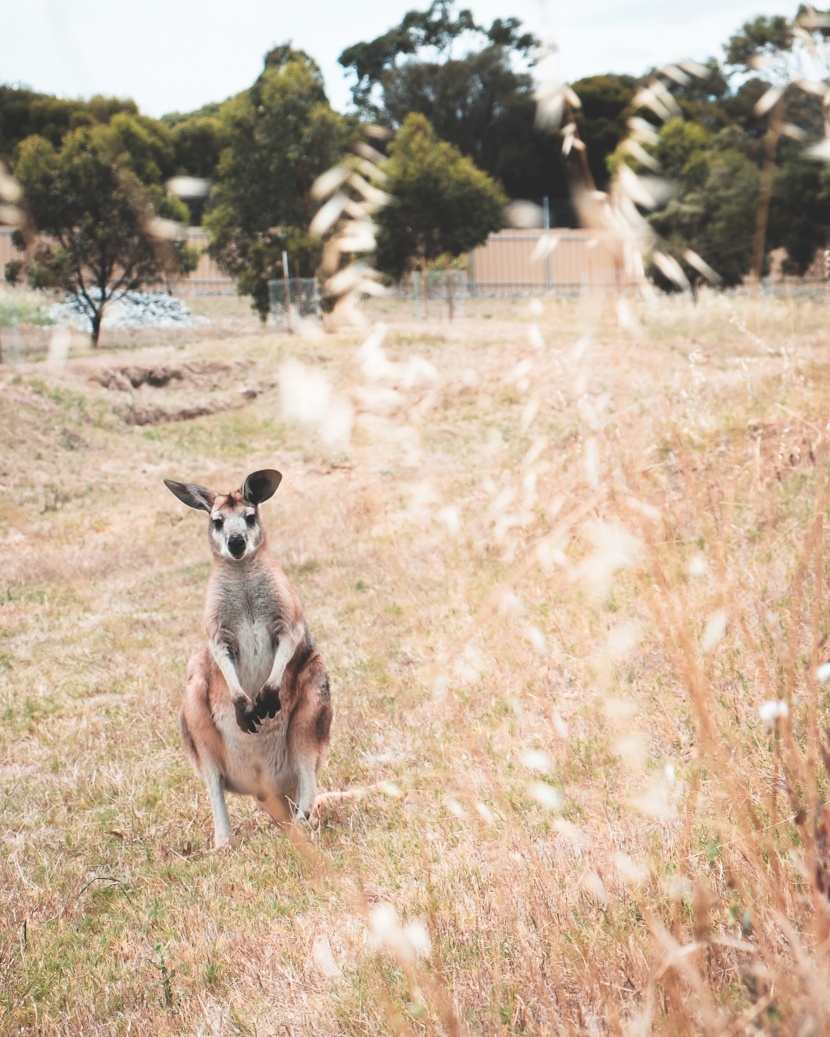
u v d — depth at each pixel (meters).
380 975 3.26
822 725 4.37
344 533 12.51
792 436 8.54
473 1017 3.13
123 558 13.63
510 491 3.07
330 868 3.10
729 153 27.84
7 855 5.96
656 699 5.63
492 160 63.78
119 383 25.59
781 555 6.78
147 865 5.72
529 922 3.53
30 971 4.60
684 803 4.09
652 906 3.28
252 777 6.13
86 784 6.92
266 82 38.84
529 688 6.01
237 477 18.64
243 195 39.44
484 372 20.53
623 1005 2.82
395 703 6.87
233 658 6.12
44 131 34.19
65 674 9.32
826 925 2.21
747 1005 2.42
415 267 41.16
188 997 4.12
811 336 9.39
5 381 22.91
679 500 6.13
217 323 42.81
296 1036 3.53
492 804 4.73
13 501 17.69
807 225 27.36
